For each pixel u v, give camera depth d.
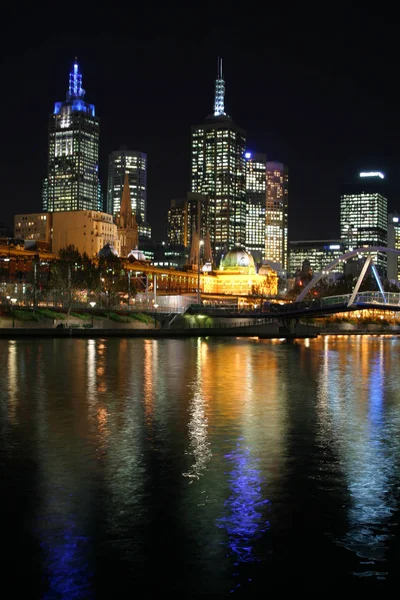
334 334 179.62
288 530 18.11
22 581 15.24
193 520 18.77
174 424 33.22
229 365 69.75
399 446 28.36
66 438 29.55
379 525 18.52
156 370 61.94
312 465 24.88
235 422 34.00
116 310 150.12
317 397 44.41
